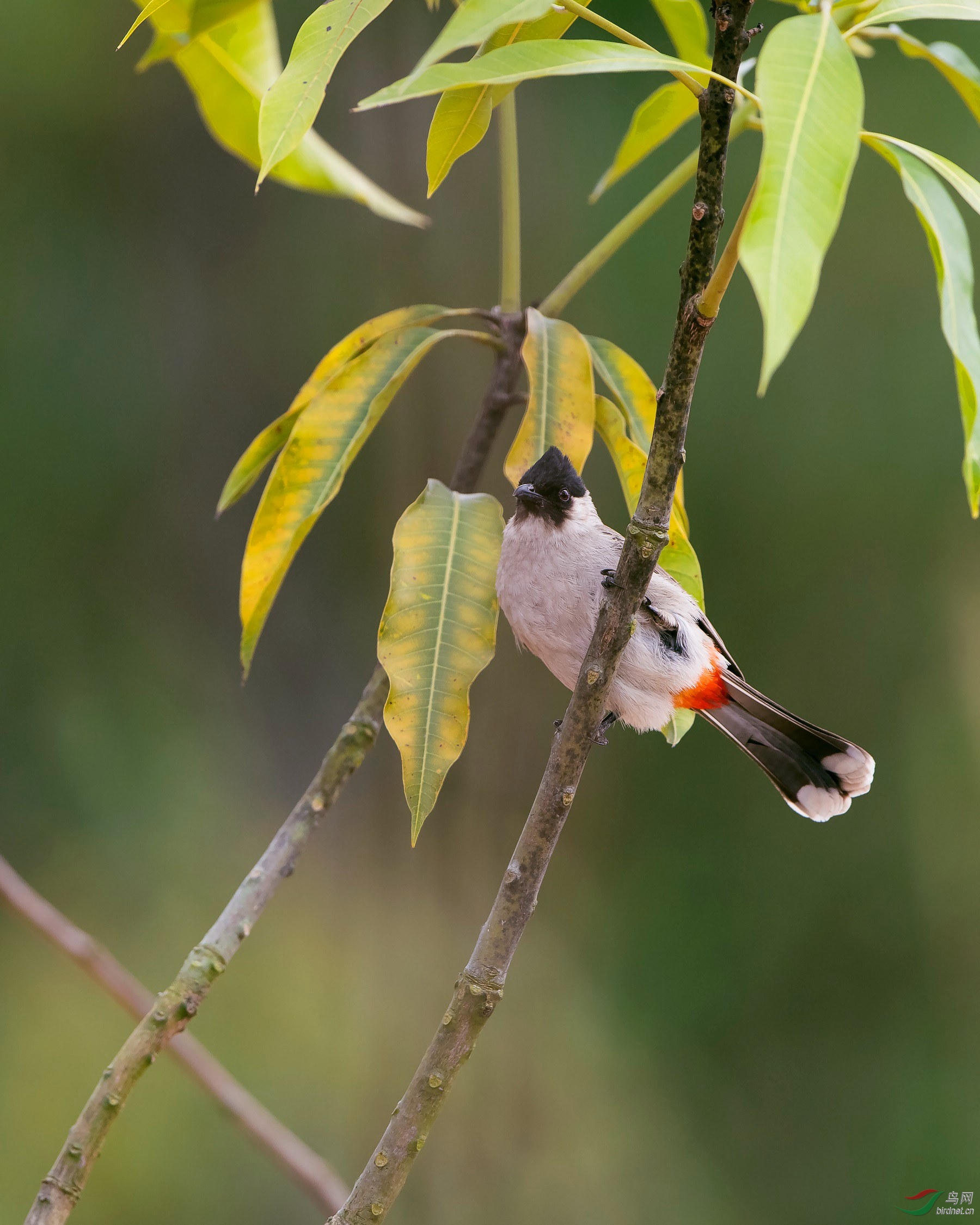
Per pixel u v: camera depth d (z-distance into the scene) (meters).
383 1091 9.78
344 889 11.73
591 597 5.55
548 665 5.84
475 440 4.81
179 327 12.12
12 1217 9.98
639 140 5.07
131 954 11.12
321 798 4.27
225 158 12.11
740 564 11.45
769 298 2.25
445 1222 9.62
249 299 12.05
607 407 4.51
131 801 11.65
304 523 4.29
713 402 11.22
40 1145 10.25
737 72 2.78
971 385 3.55
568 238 10.91
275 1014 11.12
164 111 12.04
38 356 11.81
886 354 11.17
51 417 11.83
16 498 11.73
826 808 6.20
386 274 11.04
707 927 11.71
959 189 3.30
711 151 2.76
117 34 11.82
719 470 11.26
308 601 12.09
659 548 3.22
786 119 2.43
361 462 11.68
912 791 11.61
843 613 11.49
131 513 12.11
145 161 12.06
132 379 12.07
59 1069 10.75
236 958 11.40
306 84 3.08
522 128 11.05
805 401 11.23
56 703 11.68
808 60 2.50
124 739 11.80
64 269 11.90
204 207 12.13
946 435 11.09
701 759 12.09
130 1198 10.27
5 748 11.42
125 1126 10.55
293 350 11.94
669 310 10.85
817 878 11.75
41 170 11.85
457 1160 9.84
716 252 3.03
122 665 11.98
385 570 11.73
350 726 4.38
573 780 3.35
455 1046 3.34
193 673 12.15
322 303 11.78
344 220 11.67
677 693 5.78
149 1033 3.85
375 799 10.91
